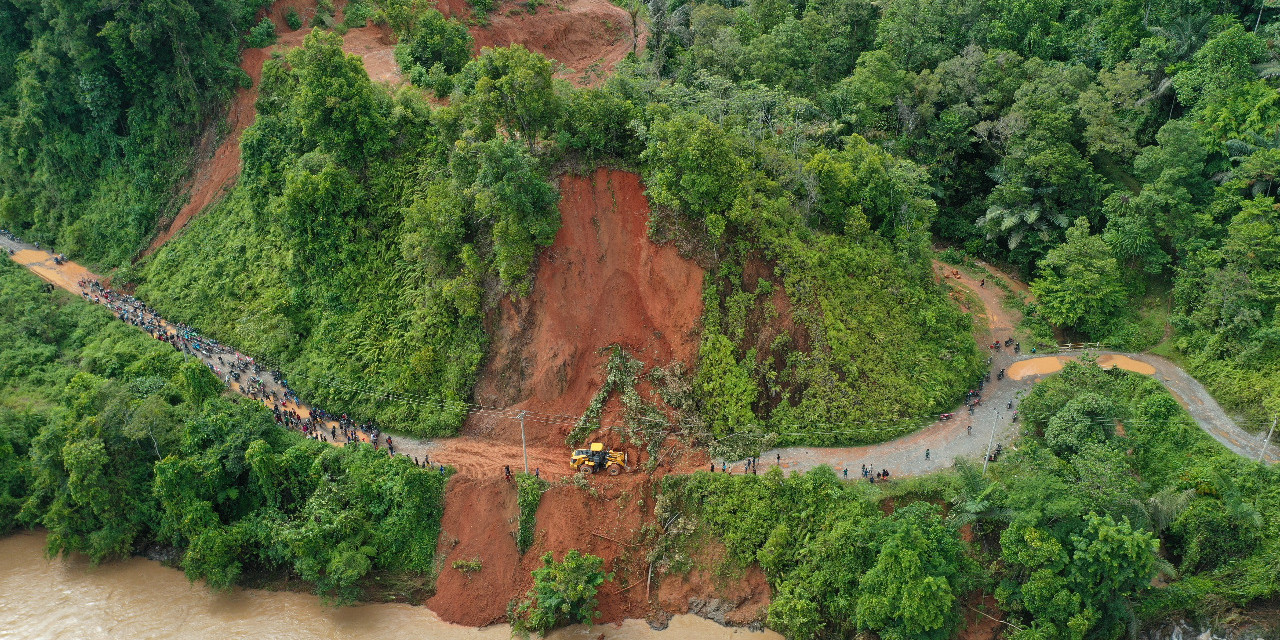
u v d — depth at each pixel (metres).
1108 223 81.94
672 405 67.31
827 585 57.66
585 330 70.06
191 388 70.56
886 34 96.75
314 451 67.12
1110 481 55.69
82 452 64.31
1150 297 80.12
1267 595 55.59
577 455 64.69
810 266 69.88
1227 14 87.38
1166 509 56.91
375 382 72.50
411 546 63.38
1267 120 76.75
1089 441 61.44
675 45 96.62
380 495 64.56
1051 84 88.12
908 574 53.34
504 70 70.44
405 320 74.19
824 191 74.19
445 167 77.56
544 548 62.19
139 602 63.50
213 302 83.94
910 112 91.75
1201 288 75.25
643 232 70.94
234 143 93.44
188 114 95.44
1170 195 77.44
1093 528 53.34
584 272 70.62
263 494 66.00
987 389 73.00
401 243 76.94
